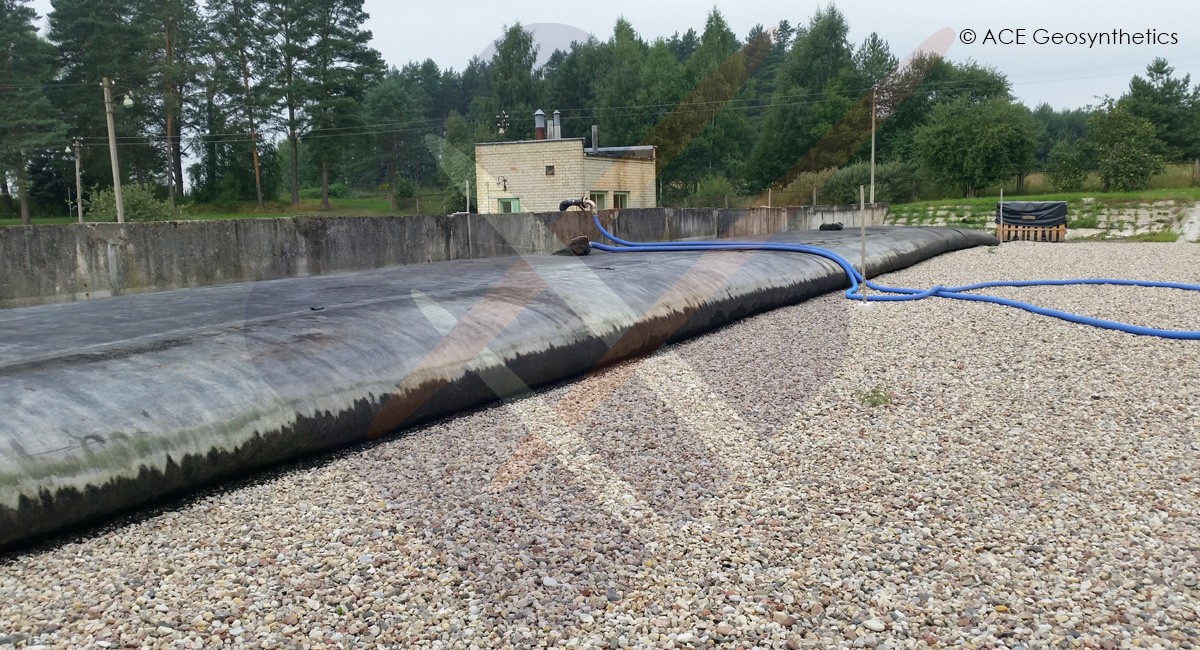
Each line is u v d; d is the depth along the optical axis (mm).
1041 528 3049
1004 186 31141
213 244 7660
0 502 2838
